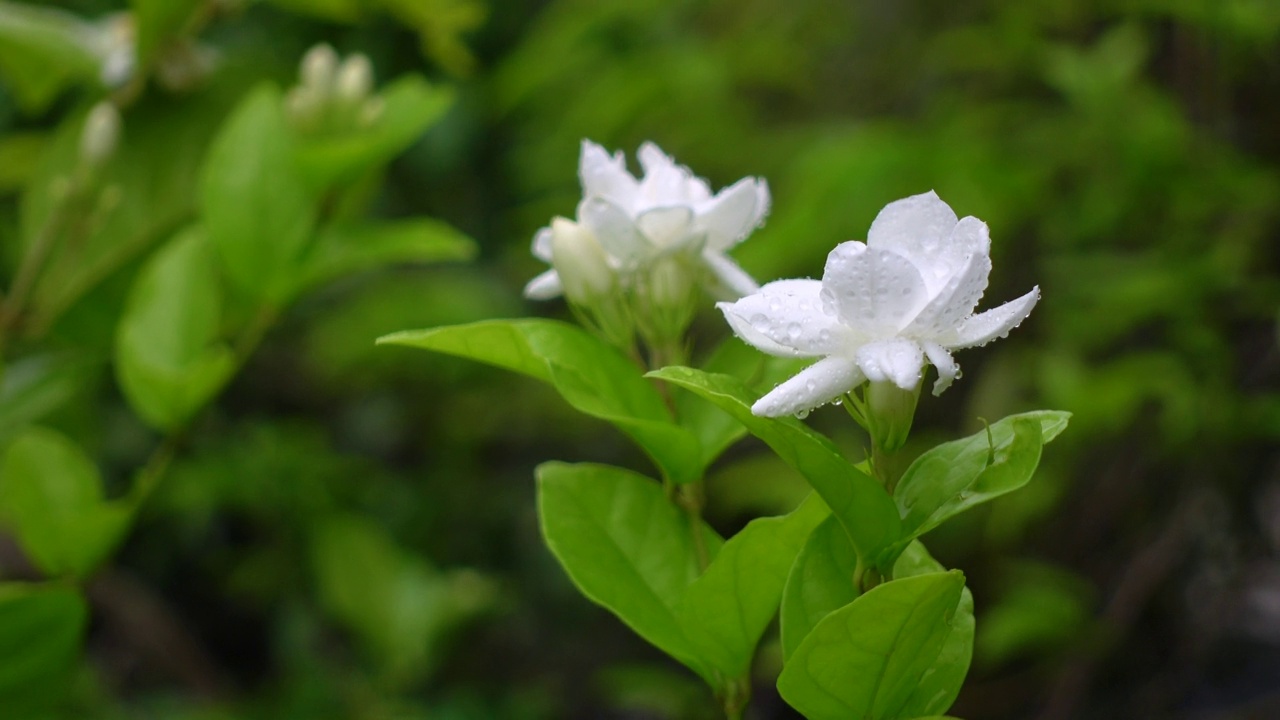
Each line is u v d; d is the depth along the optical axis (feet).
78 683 1.84
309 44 2.41
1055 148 1.85
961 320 0.88
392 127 1.38
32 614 1.11
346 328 2.50
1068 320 1.83
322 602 2.35
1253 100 1.87
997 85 2.17
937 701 0.91
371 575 2.01
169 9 1.42
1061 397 1.76
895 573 0.94
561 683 2.54
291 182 1.30
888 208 0.89
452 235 1.37
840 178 1.82
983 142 1.87
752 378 1.00
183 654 2.15
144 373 1.23
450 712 2.10
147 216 1.47
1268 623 1.94
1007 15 2.00
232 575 2.54
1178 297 1.71
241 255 1.29
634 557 0.99
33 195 1.44
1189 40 1.92
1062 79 1.80
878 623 0.86
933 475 0.90
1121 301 1.75
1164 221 1.86
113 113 1.30
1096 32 2.03
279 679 2.41
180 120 1.52
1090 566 2.03
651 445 0.97
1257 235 1.77
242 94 1.54
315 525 2.36
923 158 1.83
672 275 0.99
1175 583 1.93
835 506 0.88
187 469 2.37
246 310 1.38
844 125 2.21
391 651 1.99
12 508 1.20
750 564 0.93
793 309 0.88
